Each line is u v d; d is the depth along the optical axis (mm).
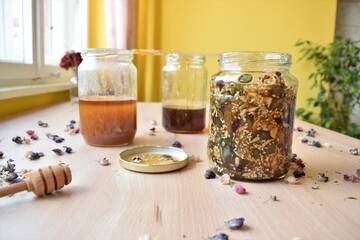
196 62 592
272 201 268
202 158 395
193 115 548
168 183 304
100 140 433
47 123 588
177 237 206
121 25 1082
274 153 308
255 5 1228
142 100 1294
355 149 436
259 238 208
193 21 1245
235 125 307
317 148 459
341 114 1252
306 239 208
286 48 1247
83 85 446
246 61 315
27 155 374
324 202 268
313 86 1217
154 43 1259
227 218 234
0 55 716
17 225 215
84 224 219
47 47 978
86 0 1141
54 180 263
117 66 456
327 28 1231
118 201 259
